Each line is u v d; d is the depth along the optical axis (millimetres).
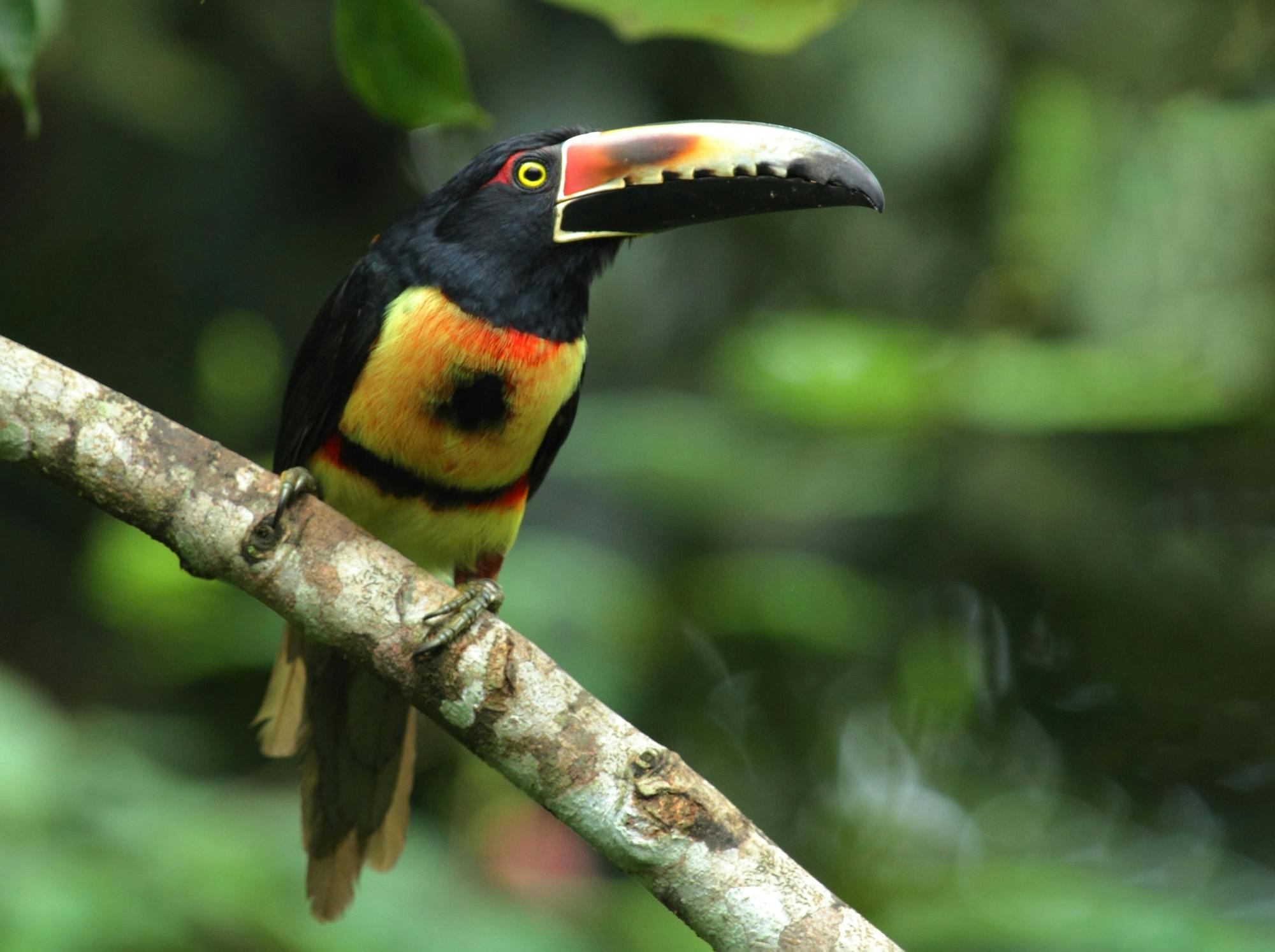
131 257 13102
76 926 6902
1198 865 13836
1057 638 13508
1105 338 11461
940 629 13156
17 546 13180
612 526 11406
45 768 7527
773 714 13016
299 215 13305
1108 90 11883
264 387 13688
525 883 9438
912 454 11602
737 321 12820
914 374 10789
